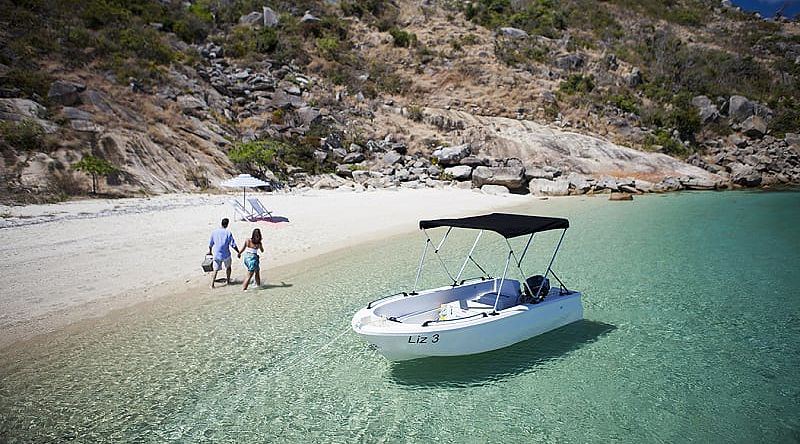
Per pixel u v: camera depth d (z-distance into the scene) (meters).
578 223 25.42
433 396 8.55
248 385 8.78
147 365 9.35
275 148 36.25
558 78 60.62
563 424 7.71
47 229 19.11
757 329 11.42
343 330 11.11
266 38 51.19
